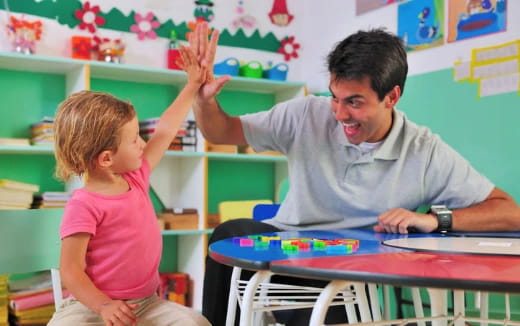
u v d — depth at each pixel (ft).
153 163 4.66
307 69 12.85
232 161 12.23
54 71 10.49
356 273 2.43
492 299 8.44
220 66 11.45
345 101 4.63
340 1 11.91
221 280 4.96
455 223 4.79
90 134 4.03
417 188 5.34
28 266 4.36
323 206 5.48
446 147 5.49
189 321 3.86
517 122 8.61
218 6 12.06
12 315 9.04
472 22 9.30
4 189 9.04
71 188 10.28
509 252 3.13
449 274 2.35
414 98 10.26
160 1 11.44
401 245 3.55
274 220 5.73
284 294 5.18
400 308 8.86
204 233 10.78
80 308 3.91
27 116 10.37
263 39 12.55
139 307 4.03
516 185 8.63
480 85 9.16
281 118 5.69
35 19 10.30
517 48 8.65
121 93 11.20
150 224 4.21
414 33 10.27
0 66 10.03
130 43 11.14
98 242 3.93
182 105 4.98
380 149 5.26
